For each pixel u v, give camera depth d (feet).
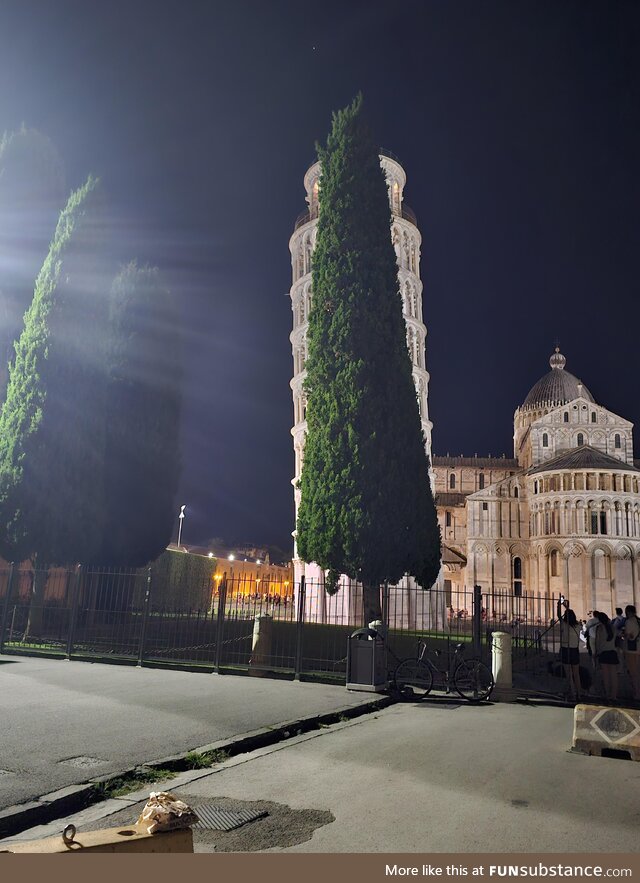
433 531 79.46
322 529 76.64
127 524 97.45
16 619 82.38
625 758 33.58
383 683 53.42
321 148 91.86
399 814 22.80
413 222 186.91
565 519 267.39
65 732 32.50
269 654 61.82
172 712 39.11
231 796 24.75
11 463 85.35
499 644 55.31
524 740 37.45
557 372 354.33
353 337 80.64
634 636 57.93
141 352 102.58
